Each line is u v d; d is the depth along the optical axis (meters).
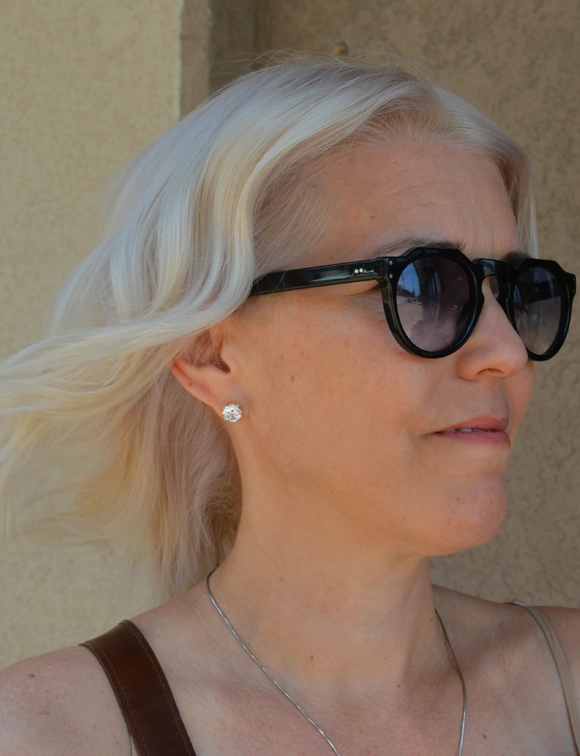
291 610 1.21
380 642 1.22
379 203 1.14
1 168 2.23
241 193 1.16
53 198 2.18
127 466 1.50
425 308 1.08
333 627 1.20
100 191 2.12
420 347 1.08
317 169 1.17
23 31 2.20
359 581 1.19
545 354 1.27
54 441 1.48
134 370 1.28
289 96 1.19
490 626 1.41
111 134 2.11
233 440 1.28
